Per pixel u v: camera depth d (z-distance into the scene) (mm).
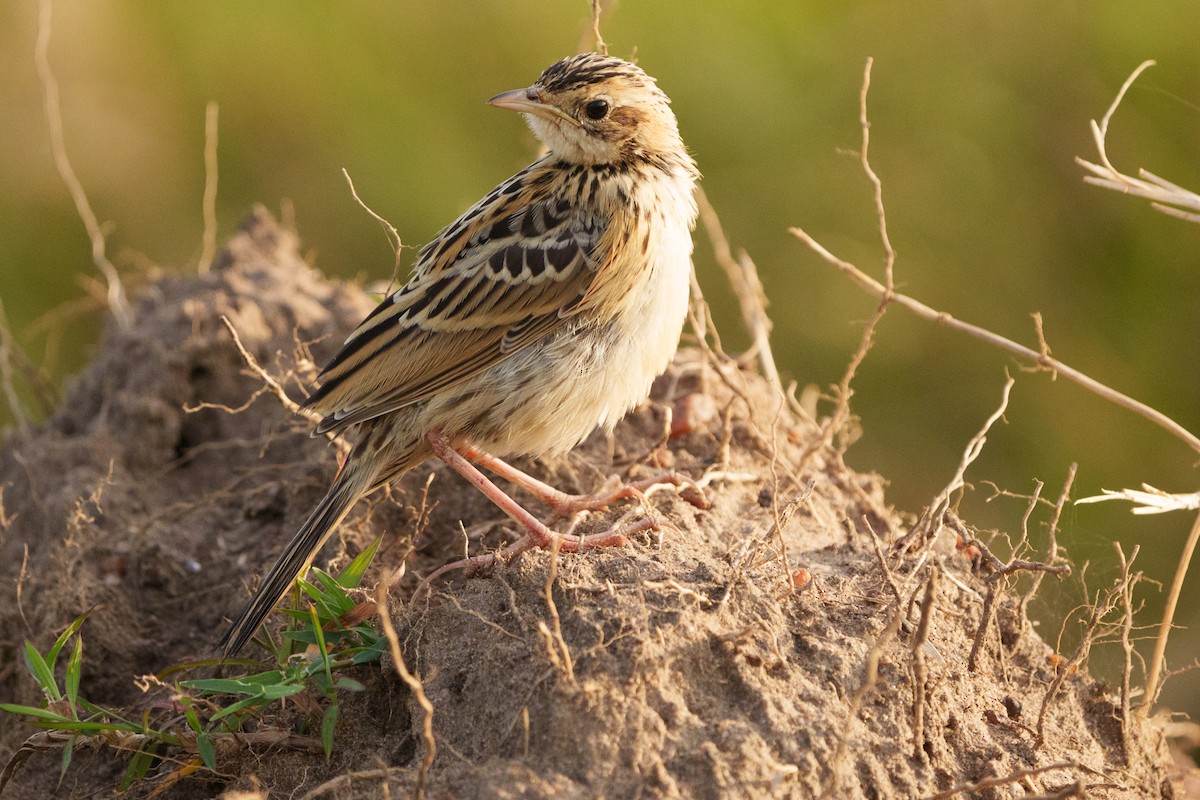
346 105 21234
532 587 8633
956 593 9562
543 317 9781
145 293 13914
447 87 21406
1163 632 9930
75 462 11695
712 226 13562
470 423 9820
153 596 10586
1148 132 19297
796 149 20375
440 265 10023
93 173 20797
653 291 9906
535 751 7758
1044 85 19984
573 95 9969
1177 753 11070
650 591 8438
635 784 7566
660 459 10945
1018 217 19578
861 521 10805
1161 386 18328
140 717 9555
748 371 12742
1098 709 9352
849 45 20938
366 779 7945
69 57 20953
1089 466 17875
